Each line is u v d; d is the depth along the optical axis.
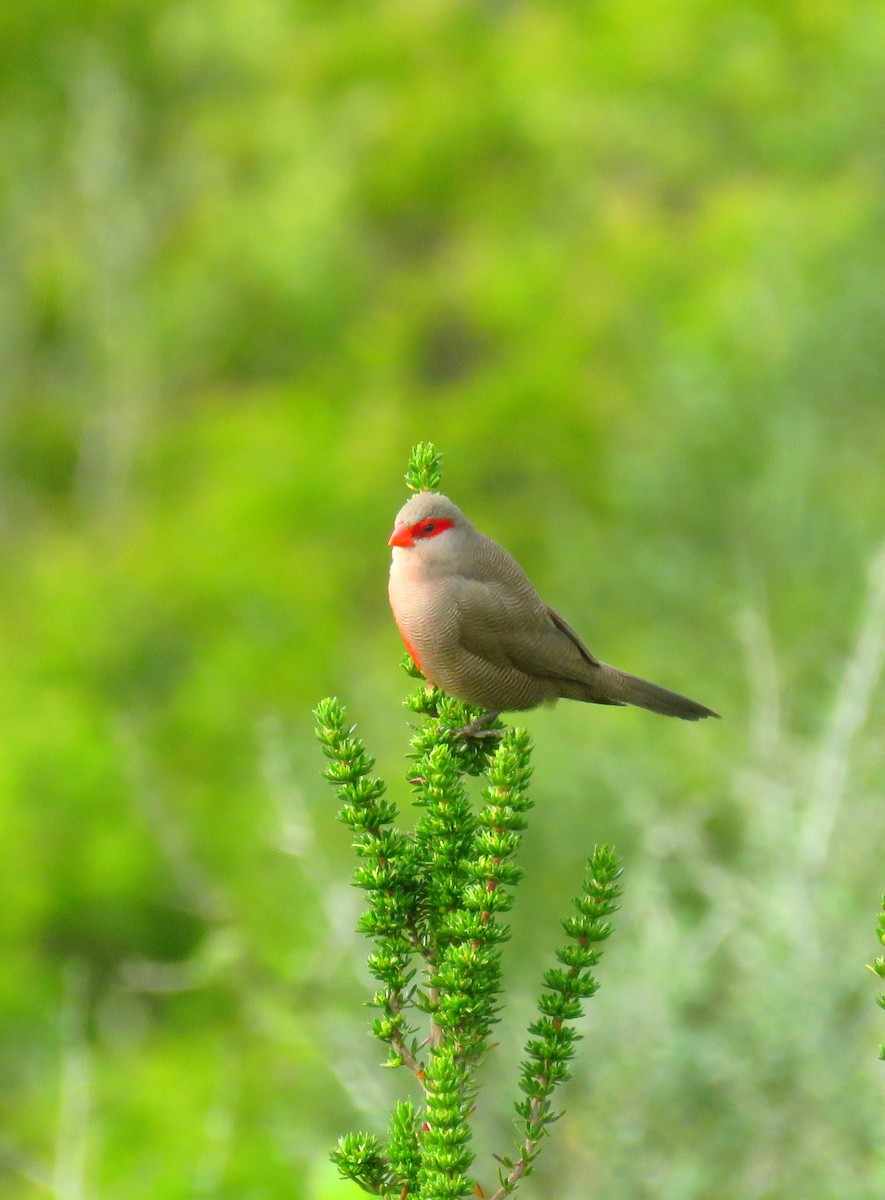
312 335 31.17
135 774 19.11
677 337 19.98
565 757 13.90
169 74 34.09
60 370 32.00
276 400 30.08
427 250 32.09
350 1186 5.39
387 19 34.56
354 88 33.84
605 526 19.75
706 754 13.50
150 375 31.06
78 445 31.08
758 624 13.43
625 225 27.86
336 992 10.45
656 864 10.42
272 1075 13.56
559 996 4.00
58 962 20.38
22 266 31.11
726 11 29.59
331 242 30.94
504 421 26.78
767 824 9.78
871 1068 7.87
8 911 20.16
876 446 16.78
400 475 27.45
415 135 32.19
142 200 31.52
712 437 17.20
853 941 8.63
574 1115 8.89
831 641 15.02
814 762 10.82
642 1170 8.23
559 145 29.94
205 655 25.12
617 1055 8.68
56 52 32.50
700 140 28.70
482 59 33.53
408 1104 3.98
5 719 23.17
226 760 23.23
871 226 17.92
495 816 4.14
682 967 8.66
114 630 25.91
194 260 31.00
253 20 34.09
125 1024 18.88
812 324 17.16
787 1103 8.19
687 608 16.55
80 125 31.36
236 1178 11.05
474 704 6.14
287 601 25.55
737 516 16.61
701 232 25.39
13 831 20.78
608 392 25.89
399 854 4.22
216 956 11.79
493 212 31.28
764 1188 8.04
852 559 15.62
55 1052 17.20
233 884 16.39
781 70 28.06
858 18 21.00
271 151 32.56
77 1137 9.84
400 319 30.06
